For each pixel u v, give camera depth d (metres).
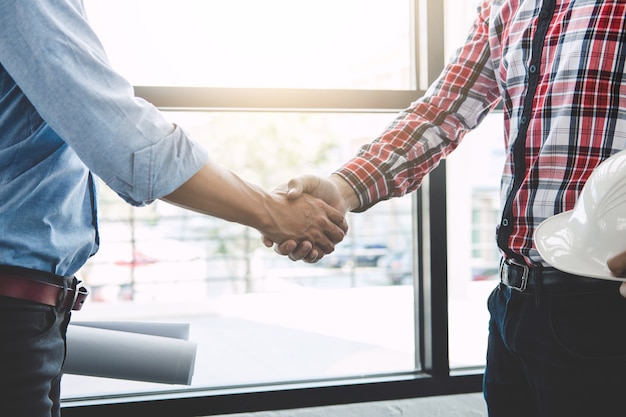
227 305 5.75
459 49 1.31
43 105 0.82
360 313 4.96
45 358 0.89
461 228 3.92
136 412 1.64
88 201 1.02
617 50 0.92
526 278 0.97
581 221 0.84
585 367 0.90
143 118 0.87
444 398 1.83
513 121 1.05
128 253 7.02
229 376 3.23
